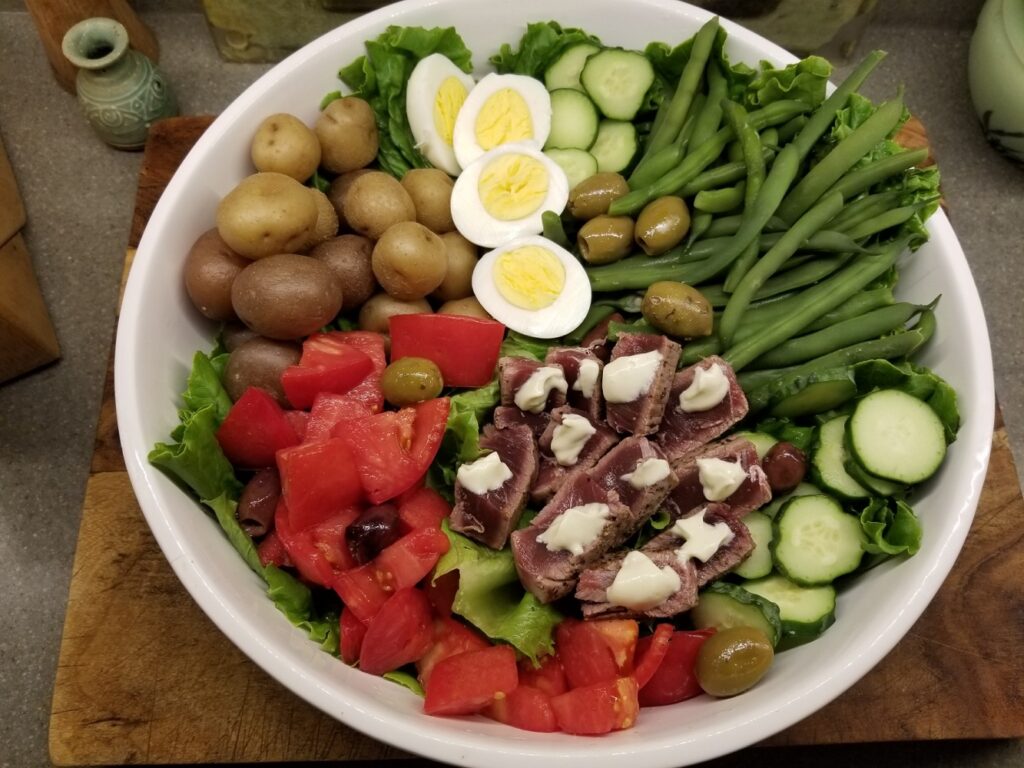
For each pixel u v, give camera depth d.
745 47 0.38
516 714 0.29
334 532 0.31
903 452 0.32
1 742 0.38
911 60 0.52
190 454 0.30
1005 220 0.49
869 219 0.35
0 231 0.44
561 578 0.30
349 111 0.36
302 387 0.32
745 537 0.31
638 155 0.40
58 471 0.43
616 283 0.35
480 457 0.32
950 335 0.34
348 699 0.27
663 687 0.30
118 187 0.49
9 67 0.51
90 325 0.46
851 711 0.33
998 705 0.33
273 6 0.46
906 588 0.29
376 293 0.36
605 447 0.33
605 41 0.39
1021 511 0.36
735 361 0.33
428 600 0.31
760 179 0.35
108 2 0.46
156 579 0.34
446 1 0.37
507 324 0.35
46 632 0.40
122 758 0.32
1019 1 0.44
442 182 0.37
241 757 0.32
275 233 0.33
